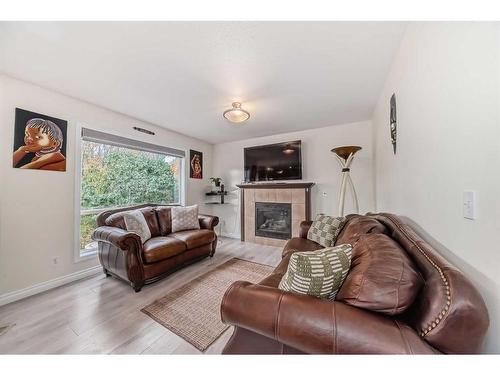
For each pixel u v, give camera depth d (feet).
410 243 3.35
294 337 2.59
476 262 2.45
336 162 11.72
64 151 7.72
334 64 5.95
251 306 2.92
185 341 4.66
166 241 8.19
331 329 2.44
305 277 3.00
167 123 11.32
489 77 2.20
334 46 5.16
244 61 5.79
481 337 2.00
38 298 6.52
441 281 2.25
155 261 7.40
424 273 2.61
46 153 7.25
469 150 2.54
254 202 13.73
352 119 10.78
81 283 7.57
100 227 8.00
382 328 2.33
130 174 10.72
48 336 4.78
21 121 6.69
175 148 12.98
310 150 12.50
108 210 9.05
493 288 2.20
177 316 5.55
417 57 4.02
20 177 6.68
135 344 4.56
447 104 3.00
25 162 6.77
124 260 6.90
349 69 6.21
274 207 13.10
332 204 11.84
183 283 7.50
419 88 3.95
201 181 15.16
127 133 10.09
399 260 2.73
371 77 6.67
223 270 8.71
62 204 7.64
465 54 2.58
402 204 5.21
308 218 12.02
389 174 6.70
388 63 5.90
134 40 4.91
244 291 3.12
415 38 4.11
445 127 3.06
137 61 5.76
